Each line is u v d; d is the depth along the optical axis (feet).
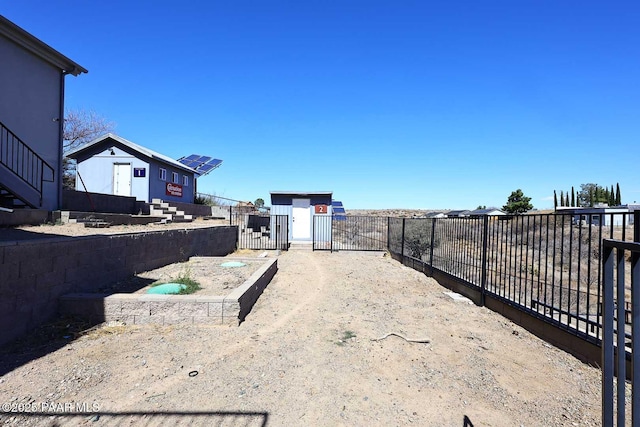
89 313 14.05
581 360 11.63
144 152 51.80
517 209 132.05
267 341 12.93
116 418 7.98
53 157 29.78
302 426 7.85
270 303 18.39
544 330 13.52
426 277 27.07
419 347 12.68
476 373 10.64
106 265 17.67
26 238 16.63
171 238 25.46
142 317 14.14
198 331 13.60
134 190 52.70
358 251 45.88
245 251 43.57
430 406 8.78
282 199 55.57
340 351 12.19
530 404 8.93
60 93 30.37
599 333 10.97
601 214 10.84
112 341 12.35
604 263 4.96
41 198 26.78
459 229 22.99
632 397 4.33
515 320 15.56
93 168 53.01
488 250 19.92
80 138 72.84
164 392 9.16
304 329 14.42
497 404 8.92
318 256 40.42
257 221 58.70
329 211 55.62
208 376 10.10
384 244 49.11
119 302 14.10
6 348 11.37
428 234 35.06
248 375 10.23
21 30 25.59
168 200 59.57
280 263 33.99
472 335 13.97
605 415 4.81
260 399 8.94
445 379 10.23
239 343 12.61
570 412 8.56
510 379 10.28
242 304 15.15
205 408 8.47
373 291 22.09
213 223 50.06
